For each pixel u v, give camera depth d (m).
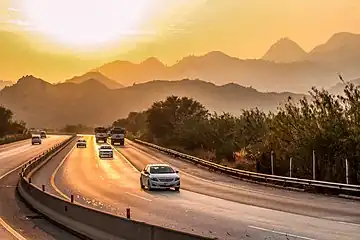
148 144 115.25
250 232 22.47
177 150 96.88
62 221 25.61
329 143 44.19
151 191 41.84
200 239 13.30
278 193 40.28
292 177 46.94
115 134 123.62
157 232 15.50
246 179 51.59
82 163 73.00
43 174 57.31
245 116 73.94
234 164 63.09
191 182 49.50
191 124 104.38
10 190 43.44
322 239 20.61
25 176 47.19
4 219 28.48
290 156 48.41
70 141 141.75
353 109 44.50
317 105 47.03
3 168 65.56
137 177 54.78
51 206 28.56
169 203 34.09
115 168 65.62
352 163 42.38
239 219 26.69
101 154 82.31
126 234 17.67
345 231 22.56
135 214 28.80
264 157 53.12
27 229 25.03
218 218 27.11
